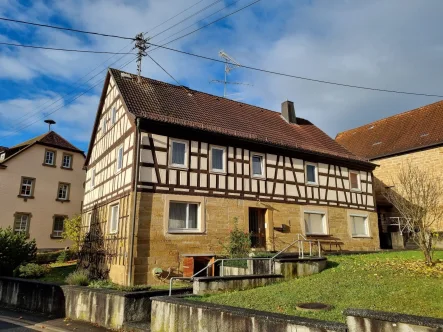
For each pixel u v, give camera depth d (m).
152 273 12.95
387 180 25.98
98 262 16.22
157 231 13.42
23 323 9.32
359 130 31.91
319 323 5.16
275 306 7.72
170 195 13.99
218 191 15.40
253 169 17.02
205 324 6.48
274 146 17.50
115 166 15.93
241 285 9.92
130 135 14.48
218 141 15.95
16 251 17.22
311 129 23.56
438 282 8.89
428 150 23.95
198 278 9.20
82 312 9.52
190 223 14.55
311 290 8.99
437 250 16.97
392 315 4.76
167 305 7.24
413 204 13.30
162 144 14.25
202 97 19.72
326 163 20.16
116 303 8.58
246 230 15.84
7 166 27.94
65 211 30.80
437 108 26.55
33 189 29.12
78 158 32.69
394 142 26.80
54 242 29.53
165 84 18.97
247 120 19.56
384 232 23.69
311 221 18.61
